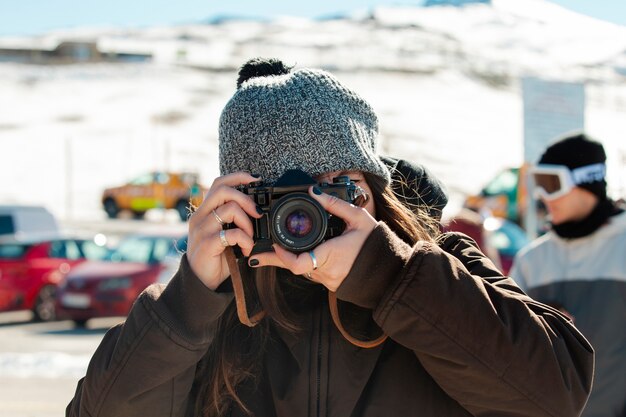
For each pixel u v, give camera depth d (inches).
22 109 2891.2
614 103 2979.8
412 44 4936.0
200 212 76.5
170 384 78.9
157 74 3686.0
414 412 78.5
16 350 488.7
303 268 72.2
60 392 365.1
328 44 5423.2
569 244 148.9
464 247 85.7
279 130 77.4
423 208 89.3
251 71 91.9
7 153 2145.7
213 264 76.7
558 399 75.2
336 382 79.2
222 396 81.4
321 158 77.2
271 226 73.0
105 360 78.6
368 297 74.5
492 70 4111.7
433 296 72.8
